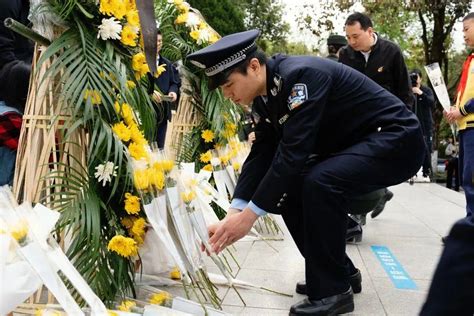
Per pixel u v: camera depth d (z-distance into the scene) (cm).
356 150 226
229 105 399
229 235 221
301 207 249
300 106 212
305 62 222
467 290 104
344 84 229
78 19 220
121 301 220
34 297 221
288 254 336
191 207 246
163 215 231
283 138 217
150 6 232
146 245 262
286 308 245
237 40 218
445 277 107
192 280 238
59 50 223
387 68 392
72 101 206
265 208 218
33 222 185
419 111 765
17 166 235
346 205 228
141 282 256
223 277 274
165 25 383
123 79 219
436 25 1395
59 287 177
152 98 281
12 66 277
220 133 389
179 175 247
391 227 433
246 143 468
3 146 267
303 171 245
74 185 220
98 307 188
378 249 356
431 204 571
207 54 215
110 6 219
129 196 222
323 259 227
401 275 298
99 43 225
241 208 249
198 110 406
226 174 393
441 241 381
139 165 221
